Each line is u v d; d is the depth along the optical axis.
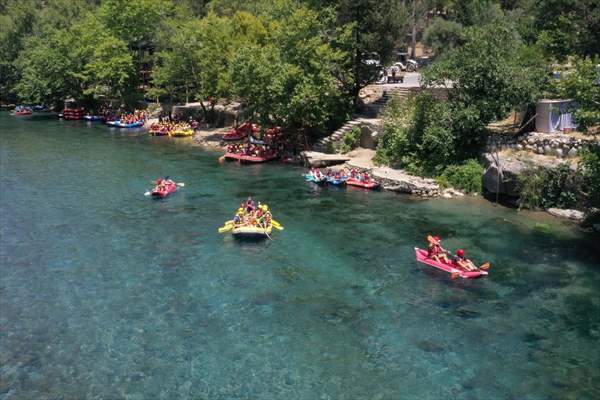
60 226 30.45
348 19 48.00
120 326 19.56
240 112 60.00
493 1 66.56
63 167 45.25
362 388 16.14
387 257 25.64
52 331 19.25
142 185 39.16
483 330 19.30
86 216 32.22
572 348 18.14
